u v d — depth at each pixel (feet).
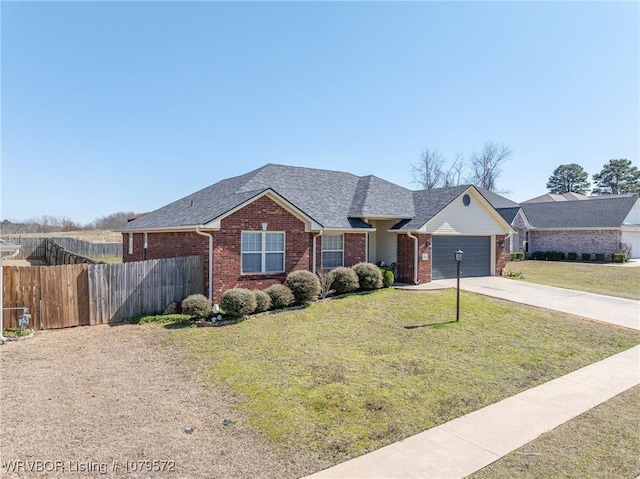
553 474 14.74
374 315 42.75
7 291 36.04
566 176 255.29
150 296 43.09
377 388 23.43
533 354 31.07
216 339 34.04
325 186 68.59
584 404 21.66
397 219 64.08
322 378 24.90
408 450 16.57
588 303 51.26
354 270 55.26
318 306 46.32
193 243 48.03
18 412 19.90
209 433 17.98
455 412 20.45
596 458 15.94
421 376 25.58
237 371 26.22
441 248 66.80
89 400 21.57
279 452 16.39
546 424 19.12
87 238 164.66
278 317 41.60
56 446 16.57
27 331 35.27
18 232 188.75
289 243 51.11
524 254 122.01
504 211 121.70
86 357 29.40
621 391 23.67
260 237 48.91
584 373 26.94
